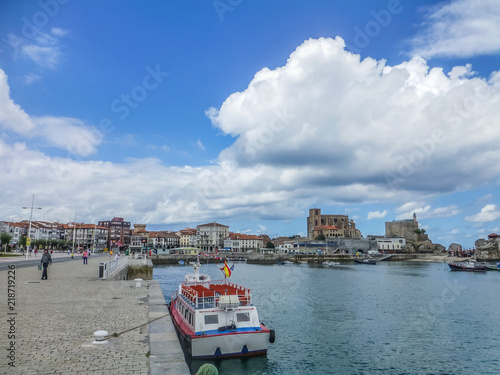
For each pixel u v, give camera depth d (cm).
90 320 1677
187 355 2120
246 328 2166
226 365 2075
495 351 2753
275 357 2462
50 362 1103
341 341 2931
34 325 1550
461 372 2331
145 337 1417
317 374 2202
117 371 1048
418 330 3359
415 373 2298
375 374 2261
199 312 2128
